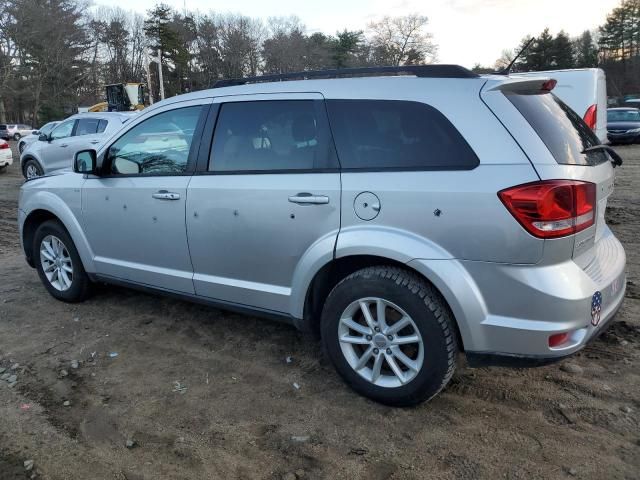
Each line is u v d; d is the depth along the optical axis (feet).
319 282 10.50
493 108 8.87
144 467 8.72
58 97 216.95
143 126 13.12
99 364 12.12
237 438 9.37
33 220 16.39
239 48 234.38
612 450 8.66
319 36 250.16
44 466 8.77
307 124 10.52
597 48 269.44
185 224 12.14
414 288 9.18
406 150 9.41
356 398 10.43
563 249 8.45
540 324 8.46
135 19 249.34
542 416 9.61
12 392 11.00
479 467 8.43
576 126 10.03
